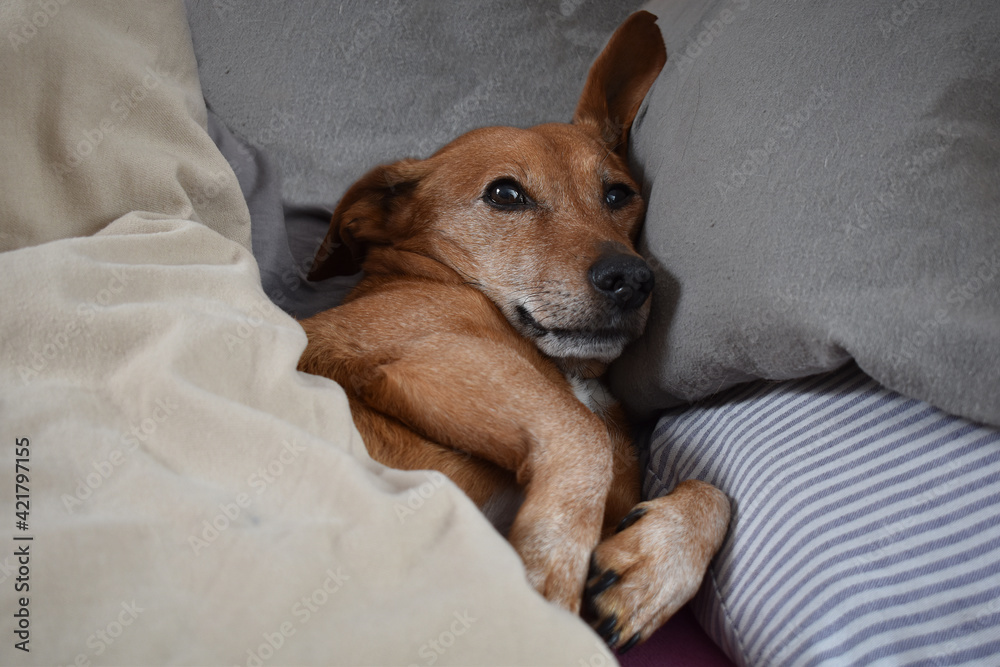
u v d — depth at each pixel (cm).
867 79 134
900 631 104
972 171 120
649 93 208
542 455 146
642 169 202
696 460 160
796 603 116
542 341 183
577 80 249
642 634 129
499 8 243
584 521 136
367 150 236
